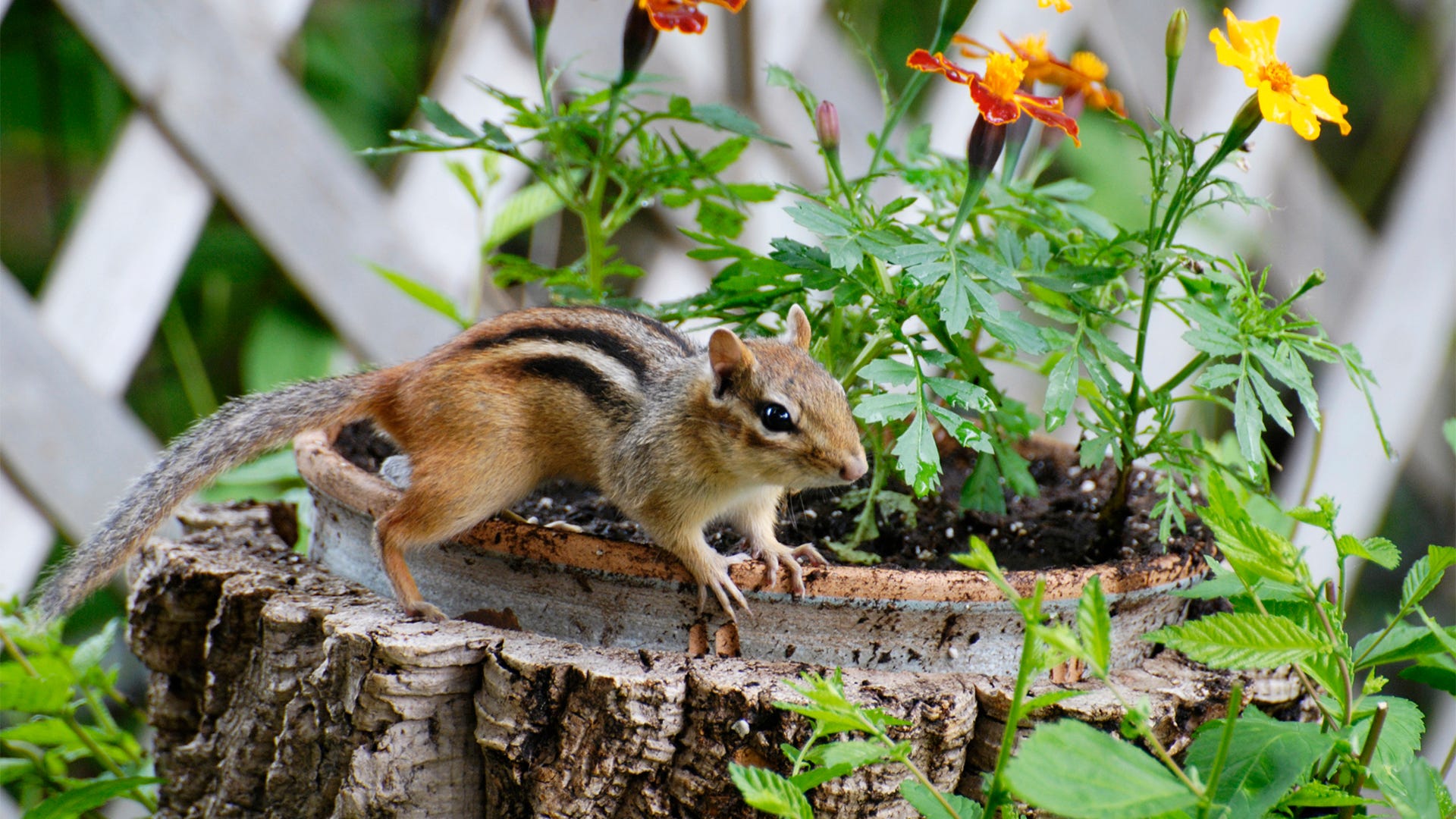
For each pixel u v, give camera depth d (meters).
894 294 3.74
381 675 3.70
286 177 3.93
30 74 4.04
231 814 3.74
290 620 3.72
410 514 3.72
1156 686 3.71
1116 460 3.74
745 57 4.00
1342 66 5.45
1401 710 3.68
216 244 4.03
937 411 3.69
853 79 4.04
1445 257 4.60
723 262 4.02
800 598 3.70
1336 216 4.62
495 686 3.69
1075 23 4.12
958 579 3.70
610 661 3.70
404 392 3.74
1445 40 4.71
